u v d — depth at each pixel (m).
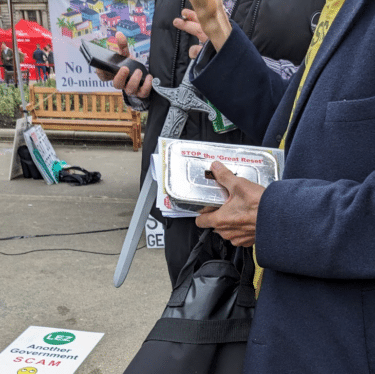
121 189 6.14
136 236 1.26
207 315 1.00
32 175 6.52
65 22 5.23
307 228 0.79
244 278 1.04
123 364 2.46
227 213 0.89
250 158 0.99
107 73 1.79
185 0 1.84
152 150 2.01
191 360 0.94
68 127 8.78
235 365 0.95
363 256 0.75
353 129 0.81
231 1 1.92
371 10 0.82
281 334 0.85
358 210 0.75
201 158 0.96
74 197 5.68
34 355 2.50
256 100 1.24
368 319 0.80
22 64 8.70
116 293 3.25
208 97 1.24
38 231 4.43
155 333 1.00
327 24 0.96
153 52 1.97
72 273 3.54
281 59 1.86
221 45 1.18
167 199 0.94
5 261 3.72
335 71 0.84
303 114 0.89
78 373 2.37
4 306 3.03
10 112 10.31
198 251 1.07
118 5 5.03
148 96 1.92
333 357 0.81
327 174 0.84
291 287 0.85
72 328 2.79
